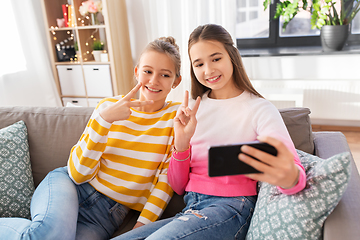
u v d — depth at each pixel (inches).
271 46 127.5
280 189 32.5
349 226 28.9
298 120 49.4
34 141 58.3
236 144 26.6
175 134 42.1
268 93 102.8
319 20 106.6
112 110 43.4
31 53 125.4
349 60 107.9
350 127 115.9
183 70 121.3
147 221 43.9
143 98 49.6
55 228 37.1
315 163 35.2
